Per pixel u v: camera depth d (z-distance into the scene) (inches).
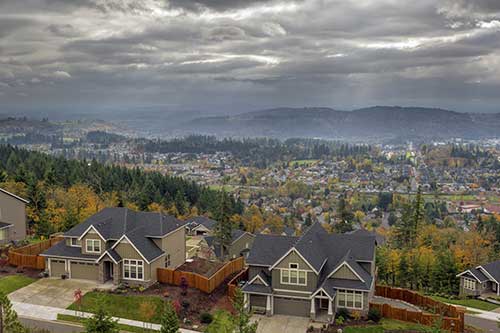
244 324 1337.4
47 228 2721.5
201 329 1616.6
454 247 3353.8
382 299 1973.4
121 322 1641.2
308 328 1642.5
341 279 1770.4
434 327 1411.2
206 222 3764.8
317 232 2049.7
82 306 1733.5
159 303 1763.0
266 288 1777.8
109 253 1908.2
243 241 3196.4
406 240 3757.4
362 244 1918.1
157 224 2110.0
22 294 1830.7
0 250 2327.8
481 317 1956.2
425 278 2615.7
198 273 2171.5
